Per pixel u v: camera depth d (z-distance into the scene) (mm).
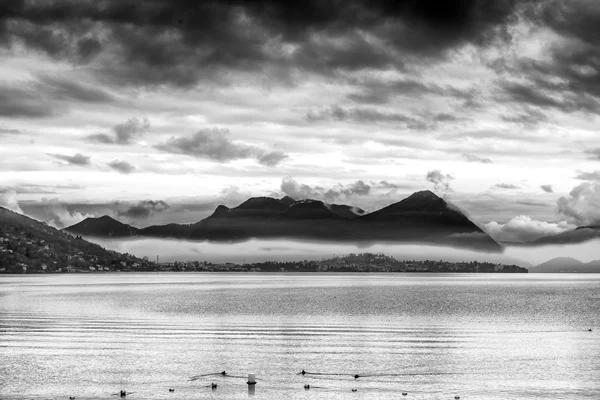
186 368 76375
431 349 91562
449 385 68375
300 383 69250
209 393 65000
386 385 68438
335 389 66688
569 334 111000
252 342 98188
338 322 133125
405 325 126938
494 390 66188
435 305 190125
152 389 66312
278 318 142500
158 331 112688
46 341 98000
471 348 92812
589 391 65688
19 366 77000
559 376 72625
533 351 89938
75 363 79000
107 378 71000
